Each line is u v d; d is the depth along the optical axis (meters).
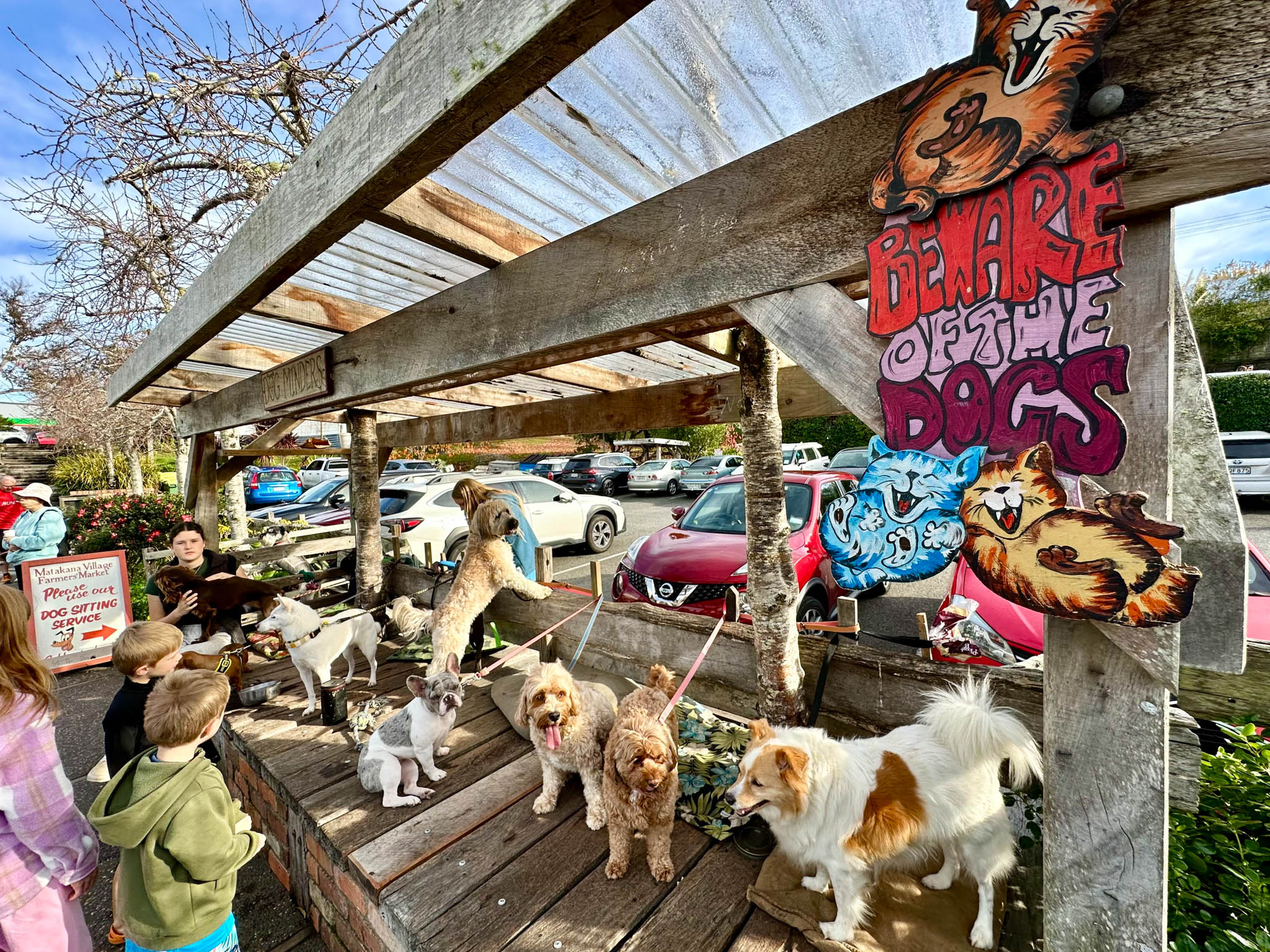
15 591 1.57
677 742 2.41
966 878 1.80
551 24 0.90
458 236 1.83
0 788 1.46
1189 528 1.09
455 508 7.84
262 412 3.80
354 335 2.78
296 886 2.53
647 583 4.66
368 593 4.88
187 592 3.35
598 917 1.72
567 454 26.45
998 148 0.93
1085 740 1.03
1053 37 0.88
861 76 1.28
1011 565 0.96
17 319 8.32
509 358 1.98
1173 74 0.82
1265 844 1.77
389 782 2.28
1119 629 0.93
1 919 1.47
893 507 1.09
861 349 1.16
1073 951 1.06
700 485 16.55
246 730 3.01
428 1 1.15
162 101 5.46
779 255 1.27
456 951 1.62
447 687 2.41
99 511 8.79
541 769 2.58
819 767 1.64
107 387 4.38
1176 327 1.08
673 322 1.57
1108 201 0.84
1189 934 1.52
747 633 2.73
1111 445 0.86
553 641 3.73
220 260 2.19
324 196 1.52
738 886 1.84
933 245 1.02
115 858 2.92
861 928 1.61
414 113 1.19
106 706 4.50
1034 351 0.92
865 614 5.96
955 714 1.67
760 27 1.12
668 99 1.34
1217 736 2.26
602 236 1.64
